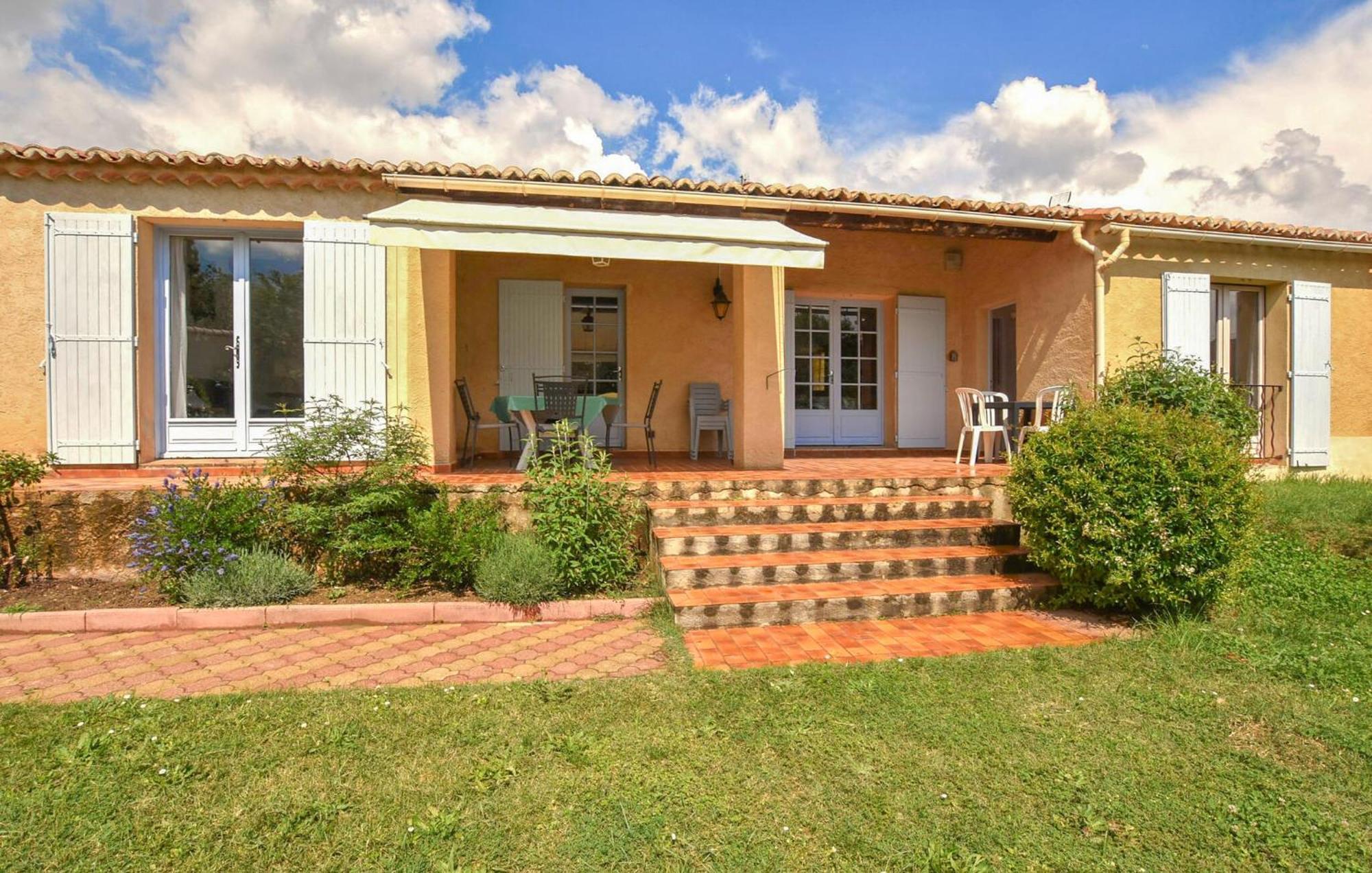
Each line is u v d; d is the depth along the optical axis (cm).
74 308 737
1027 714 391
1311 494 891
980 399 896
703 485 735
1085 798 309
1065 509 571
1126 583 543
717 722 380
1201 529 531
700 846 277
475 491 679
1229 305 1066
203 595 563
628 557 645
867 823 292
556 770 331
